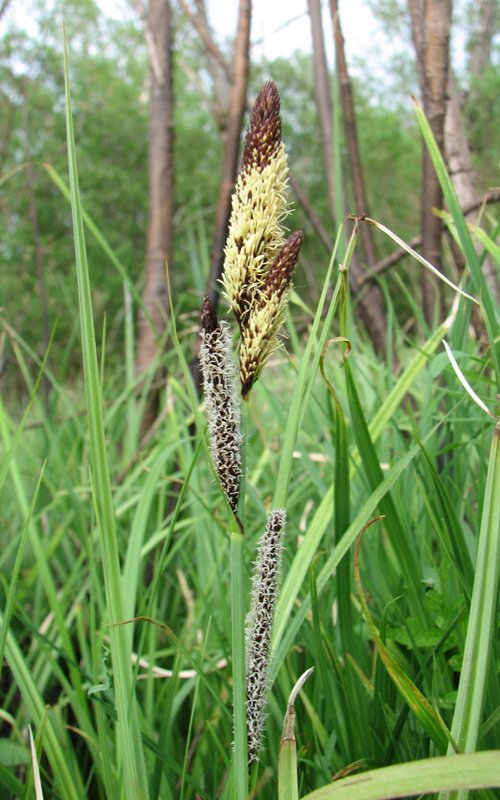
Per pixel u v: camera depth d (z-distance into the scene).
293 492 0.37
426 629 0.23
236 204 0.13
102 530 0.15
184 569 0.40
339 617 0.22
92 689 0.20
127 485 0.38
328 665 0.22
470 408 0.28
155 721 0.29
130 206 2.99
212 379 0.14
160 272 0.50
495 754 0.12
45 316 0.52
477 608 0.14
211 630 0.31
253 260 0.13
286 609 0.18
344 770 0.20
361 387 0.39
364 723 0.21
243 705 0.14
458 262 0.36
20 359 0.41
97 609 0.35
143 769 0.17
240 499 0.14
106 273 2.61
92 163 2.95
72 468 0.42
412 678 0.23
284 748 0.14
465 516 0.29
